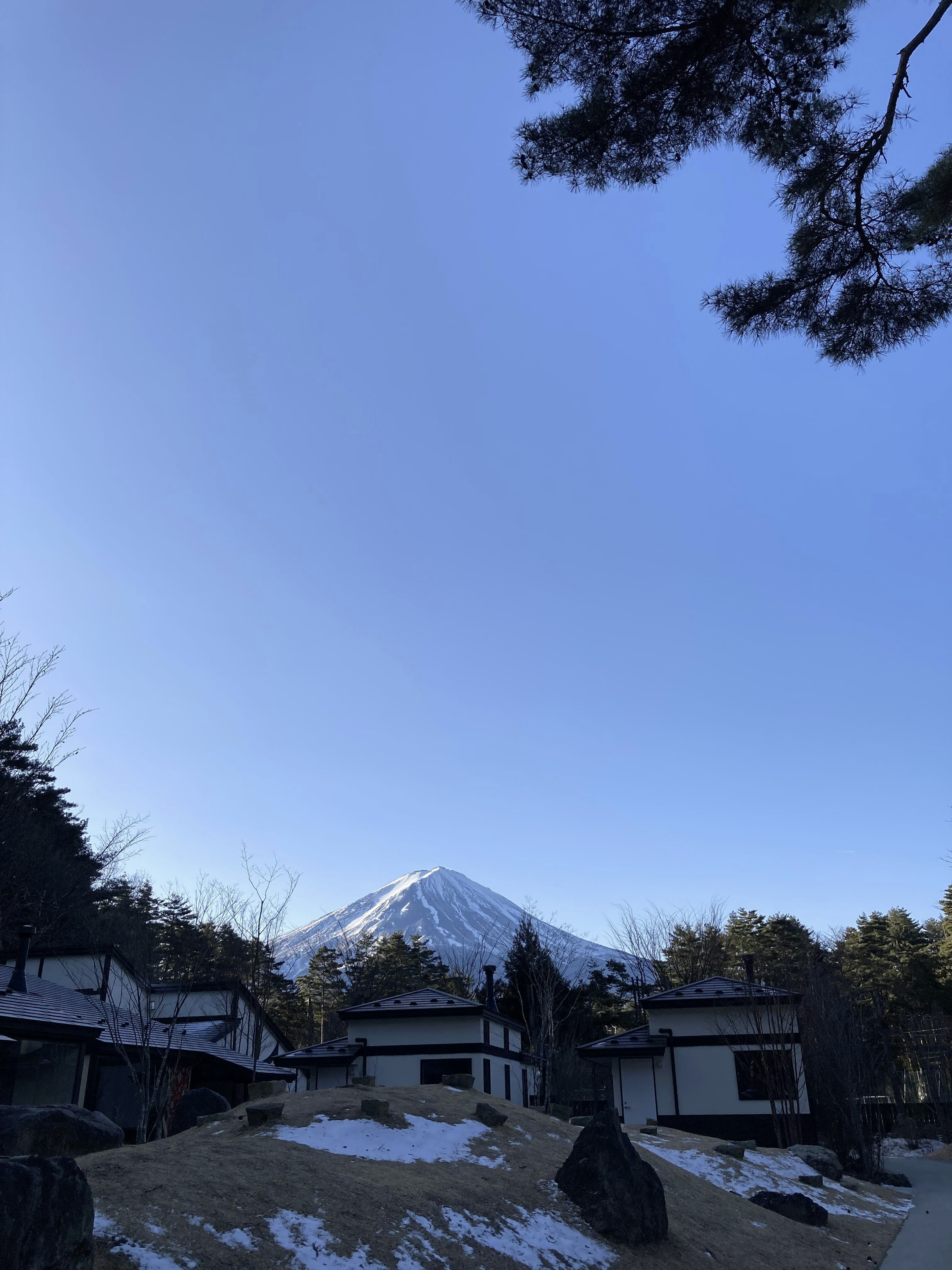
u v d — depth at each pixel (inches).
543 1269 361.7
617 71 358.9
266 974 1195.3
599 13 343.3
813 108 356.8
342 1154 422.3
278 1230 309.9
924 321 385.7
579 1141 458.9
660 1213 446.3
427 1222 359.6
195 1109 594.6
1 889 1059.3
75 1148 358.0
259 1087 537.6
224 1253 282.8
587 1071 1380.4
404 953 2314.2
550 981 1465.3
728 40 347.9
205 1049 908.6
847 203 374.6
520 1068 1146.7
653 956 1966.0
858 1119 965.8
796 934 2364.7
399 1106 525.0
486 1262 346.0
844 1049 1058.1
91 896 1269.7
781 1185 693.3
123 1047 711.7
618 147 370.6
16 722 1091.3
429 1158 450.3
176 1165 349.4
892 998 1975.9
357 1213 344.8
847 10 331.6
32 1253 221.6
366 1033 1021.2
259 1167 367.9
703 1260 436.5
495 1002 1306.6
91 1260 244.5
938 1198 820.0
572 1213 428.5
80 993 925.2
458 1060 986.7
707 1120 1025.5
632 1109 1051.9
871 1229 632.4
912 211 366.6
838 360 407.2
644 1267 402.0
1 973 776.9
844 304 392.5
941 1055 1557.6
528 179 381.1
